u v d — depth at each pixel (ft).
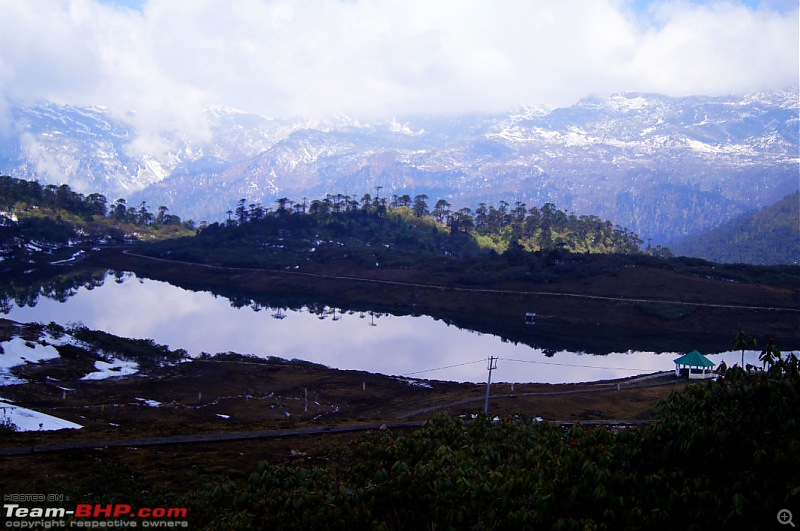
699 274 427.33
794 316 342.44
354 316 382.83
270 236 654.53
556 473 46.39
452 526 41.60
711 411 49.85
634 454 47.62
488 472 47.88
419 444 56.59
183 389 178.19
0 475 76.74
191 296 449.06
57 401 151.12
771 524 37.99
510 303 401.29
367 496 45.11
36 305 362.12
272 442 103.09
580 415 152.76
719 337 323.78
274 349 268.62
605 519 40.06
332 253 570.05
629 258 464.24
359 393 184.03
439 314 398.42
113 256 638.53
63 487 69.72
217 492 50.42
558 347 299.79
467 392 182.19
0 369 169.78
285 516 43.60
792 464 41.27
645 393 179.11
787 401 46.96
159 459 89.35
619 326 350.23
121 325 312.29
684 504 39.99
